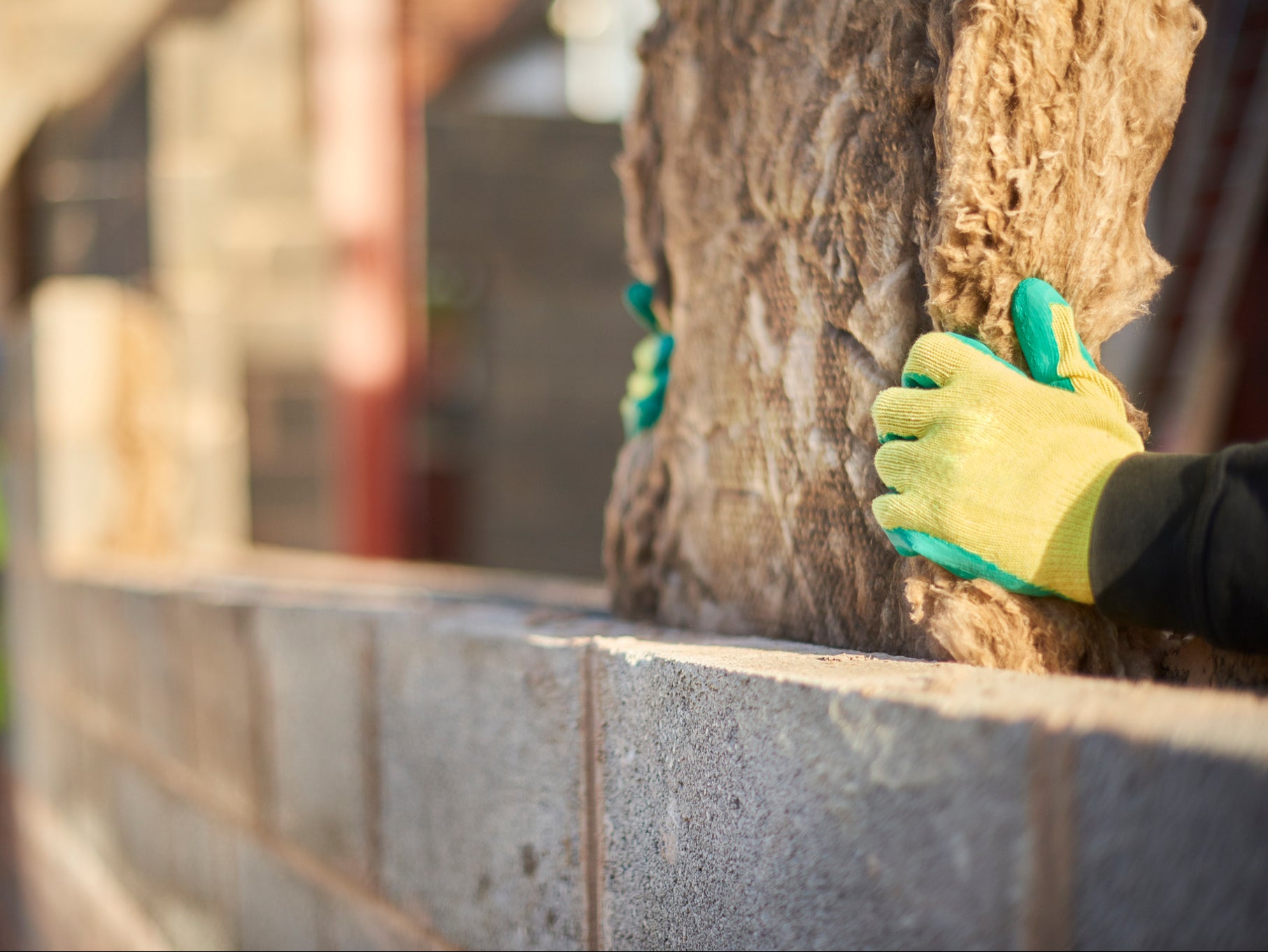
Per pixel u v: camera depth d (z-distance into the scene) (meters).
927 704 0.87
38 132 5.25
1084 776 0.81
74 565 2.42
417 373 5.45
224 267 4.93
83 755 2.26
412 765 1.27
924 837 0.87
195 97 4.86
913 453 1.01
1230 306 2.41
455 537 5.88
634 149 1.29
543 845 1.12
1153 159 1.04
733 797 0.97
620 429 6.20
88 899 2.13
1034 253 1.01
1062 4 0.99
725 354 1.20
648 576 1.28
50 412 2.55
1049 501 0.98
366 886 1.35
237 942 1.60
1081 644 1.00
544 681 1.12
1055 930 0.83
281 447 5.00
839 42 1.10
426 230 5.80
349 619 1.36
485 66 5.79
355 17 4.82
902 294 1.06
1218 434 2.44
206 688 1.66
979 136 1.00
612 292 6.13
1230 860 0.73
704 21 1.21
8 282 5.38
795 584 1.14
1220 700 0.87
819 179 1.11
